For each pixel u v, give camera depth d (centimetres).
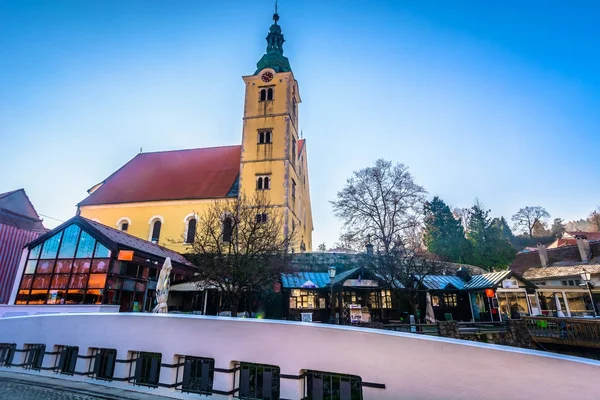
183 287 2320
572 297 3162
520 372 584
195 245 2122
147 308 2181
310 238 4662
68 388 796
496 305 2539
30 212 3547
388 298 2439
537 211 7869
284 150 3419
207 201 3266
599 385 542
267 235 2033
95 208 3497
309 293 2431
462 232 4266
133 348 834
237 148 4072
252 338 740
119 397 734
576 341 1753
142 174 3878
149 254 2148
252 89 3753
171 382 772
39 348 966
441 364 622
